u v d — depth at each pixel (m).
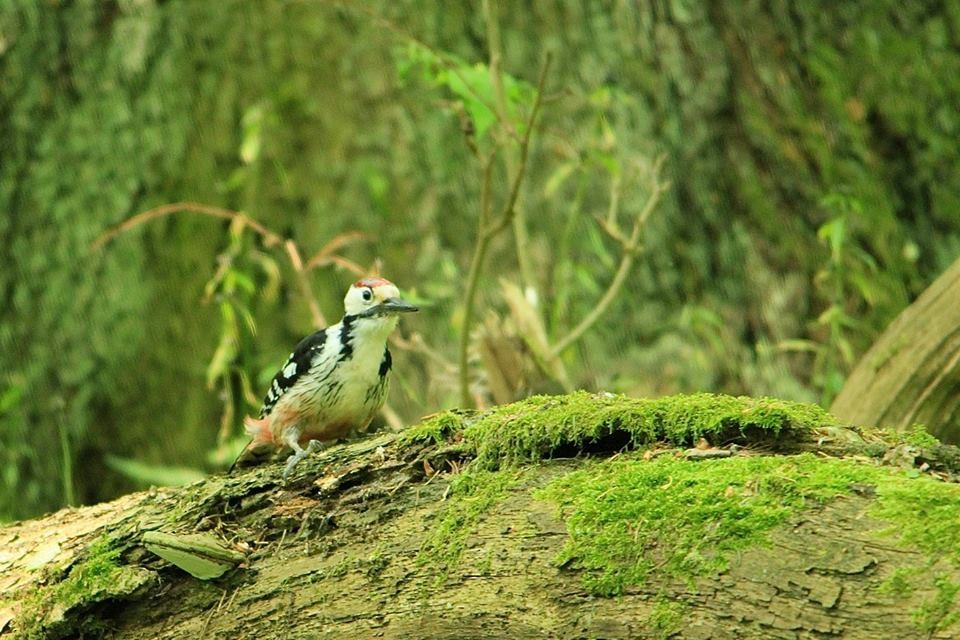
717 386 11.18
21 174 12.16
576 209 10.59
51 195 12.15
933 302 8.84
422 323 11.27
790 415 5.52
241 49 11.82
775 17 11.89
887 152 12.12
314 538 5.89
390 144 11.66
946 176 12.11
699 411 5.60
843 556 4.68
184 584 5.95
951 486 4.83
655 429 5.62
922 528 4.65
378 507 5.85
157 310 11.99
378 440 6.29
